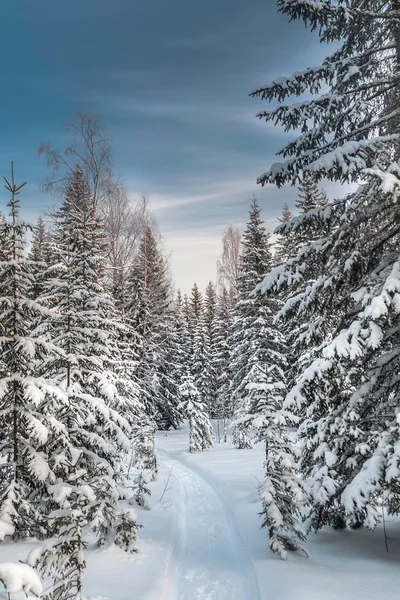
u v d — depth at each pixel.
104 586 6.58
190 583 7.38
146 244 32.47
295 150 8.61
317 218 8.19
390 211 7.87
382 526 9.28
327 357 6.93
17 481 8.48
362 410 7.93
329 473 7.79
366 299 7.13
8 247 8.82
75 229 13.31
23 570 3.28
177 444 30.34
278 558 7.62
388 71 8.23
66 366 10.26
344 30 8.31
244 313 24.39
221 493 14.80
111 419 10.59
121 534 8.37
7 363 8.69
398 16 7.31
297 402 7.49
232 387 26.47
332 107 7.91
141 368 25.02
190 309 51.78
